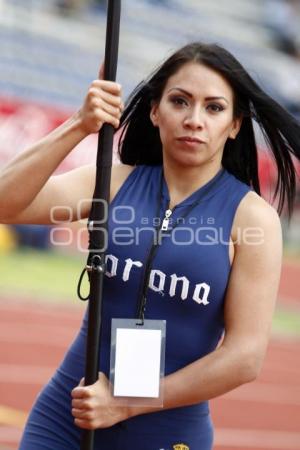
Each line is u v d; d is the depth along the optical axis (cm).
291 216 670
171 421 602
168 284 584
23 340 2280
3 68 4675
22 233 4244
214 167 606
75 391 551
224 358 568
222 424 1616
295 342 2738
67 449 607
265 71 5847
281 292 4075
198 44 588
